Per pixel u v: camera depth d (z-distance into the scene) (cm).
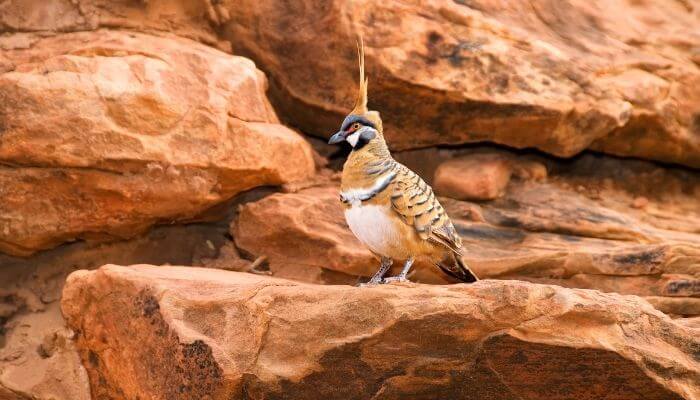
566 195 1066
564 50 1069
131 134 862
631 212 1093
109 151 852
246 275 838
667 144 1106
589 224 991
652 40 1131
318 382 669
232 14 1034
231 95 931
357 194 749
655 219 1084
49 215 879
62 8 950
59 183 861
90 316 784
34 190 862
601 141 1101
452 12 1030
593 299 669
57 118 838
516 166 1101
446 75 1002
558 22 1116
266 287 700
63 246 944
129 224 922
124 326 745
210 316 696
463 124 1034
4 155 834
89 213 888
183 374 681
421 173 1096
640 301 694
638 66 1091
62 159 841
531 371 661
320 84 1029
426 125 1041
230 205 992
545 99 1014
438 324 650
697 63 1123
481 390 670
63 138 839
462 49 1013
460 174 1045
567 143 1052
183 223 985
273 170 958
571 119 1032
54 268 937
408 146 1064
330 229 947
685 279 874
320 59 1019
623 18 1155
